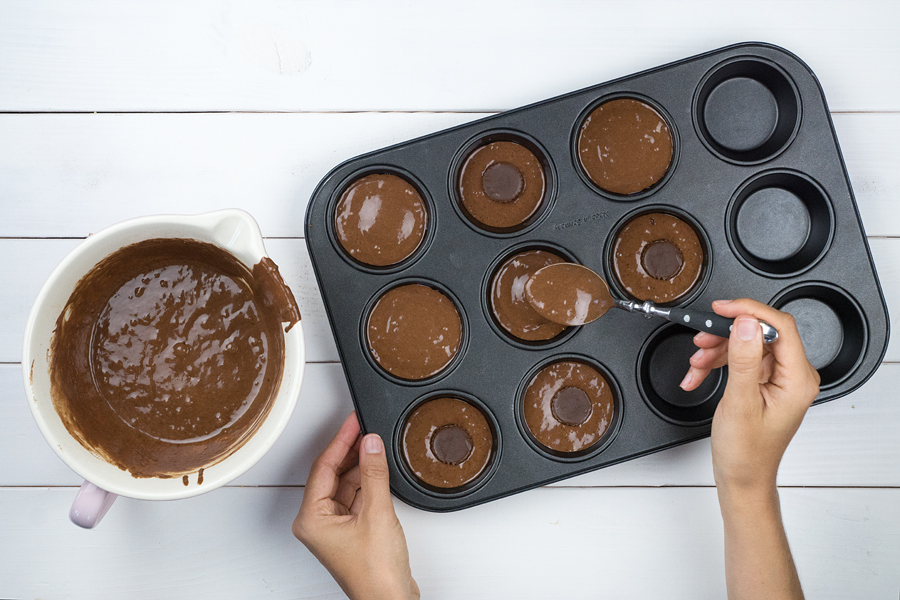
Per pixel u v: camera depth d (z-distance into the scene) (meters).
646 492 0.83
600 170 0.79
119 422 0.71
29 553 0.82
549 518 0.83
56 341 0.68
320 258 0.77
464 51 0.82
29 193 0.81
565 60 0.82
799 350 0.72
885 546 0.83
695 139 0.79
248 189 0.82
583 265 0.78
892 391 0.83
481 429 0.79
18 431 0.82
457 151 0.78
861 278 0.78
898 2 0.83
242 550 0.83
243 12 0.81
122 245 0.68
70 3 0.81
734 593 0.77
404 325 0.78
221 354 0.72
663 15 0.82
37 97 0.81
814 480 0.83
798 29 0.83
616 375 0.78
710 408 0.80
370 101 0.82
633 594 0.83
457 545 0.83
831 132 0.78
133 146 0.81
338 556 0.75
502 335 0.78
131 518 0.83
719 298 0.79
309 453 0.82
